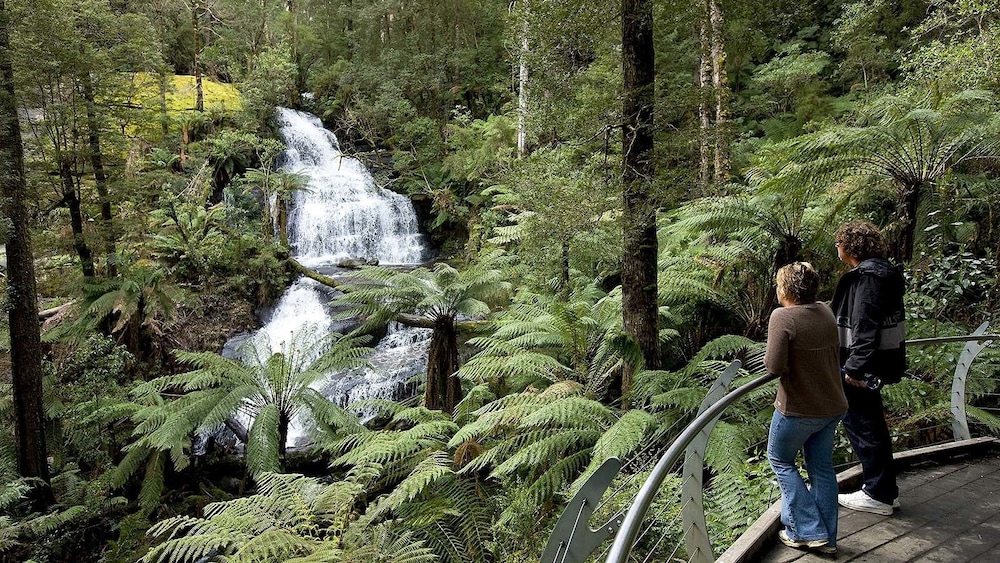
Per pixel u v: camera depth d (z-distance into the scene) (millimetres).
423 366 10148
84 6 9219
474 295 7113
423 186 19219
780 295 2494
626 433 3695
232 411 6664
